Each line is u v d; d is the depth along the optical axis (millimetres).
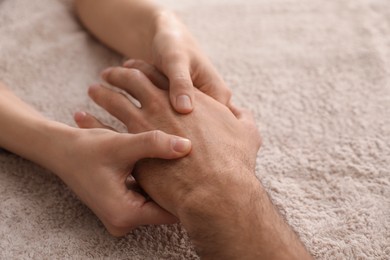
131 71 663
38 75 773
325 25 863
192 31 849
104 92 663
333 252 621
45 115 732
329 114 741
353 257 618
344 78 784
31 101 745
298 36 846
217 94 677
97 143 613
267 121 734
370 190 668
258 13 883
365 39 838
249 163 623
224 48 825
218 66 798
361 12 884
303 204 659
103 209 612
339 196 664
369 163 690
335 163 690
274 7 893
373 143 708
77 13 854
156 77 675
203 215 584
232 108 677
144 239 631
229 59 809
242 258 574
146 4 761
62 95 755
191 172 598
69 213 649
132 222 613
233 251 576
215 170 597
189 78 646
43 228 635
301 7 893
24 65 779
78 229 636
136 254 620
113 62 803
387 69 792
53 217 645
